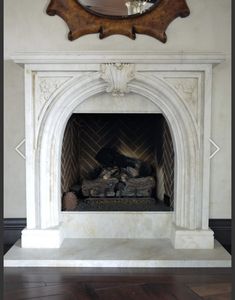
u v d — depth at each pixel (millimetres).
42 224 3406
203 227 3420
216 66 3482
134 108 3523
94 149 4031
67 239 3592
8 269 3080
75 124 3973
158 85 3316
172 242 3477
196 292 2701
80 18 3387
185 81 3328
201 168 3402
